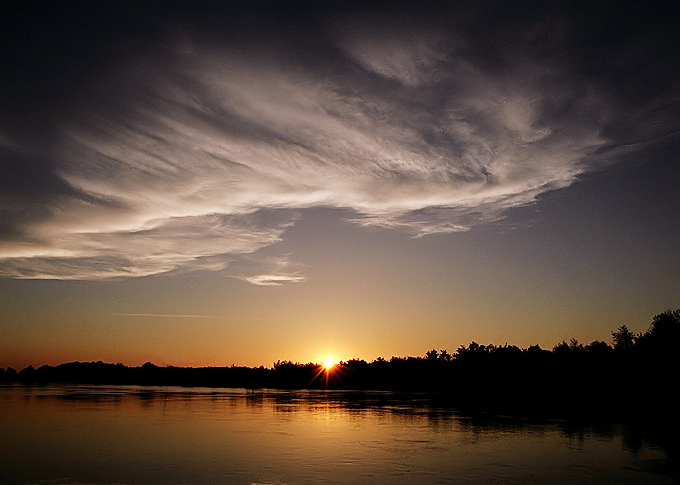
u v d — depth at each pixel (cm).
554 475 2794
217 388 17988
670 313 10069
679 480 2705
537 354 15175
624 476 2788
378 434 4384
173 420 5369
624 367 11025
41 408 6775
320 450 3484
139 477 2647
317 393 13825
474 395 12350
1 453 3297
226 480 2595
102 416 5706
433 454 3378
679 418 6181
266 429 4656
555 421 5728
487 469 2920
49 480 2584
